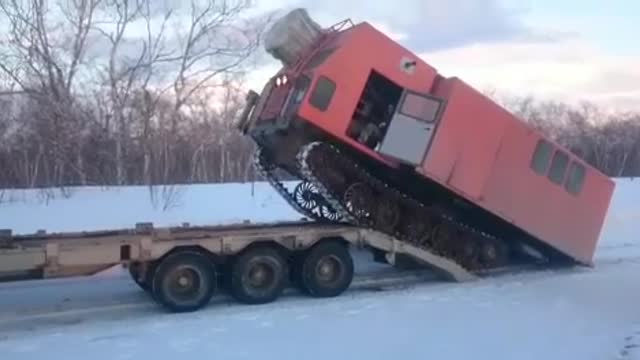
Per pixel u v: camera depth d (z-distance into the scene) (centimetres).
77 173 3538
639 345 891
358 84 1305
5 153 3572
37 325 1042
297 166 1398
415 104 1312
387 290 1299
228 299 1211
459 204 1416
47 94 3509
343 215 1316
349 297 1234
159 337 955
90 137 3556
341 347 895
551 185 1459
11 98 3566
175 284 1120
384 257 1405
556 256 1530
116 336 963
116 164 3566
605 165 8431
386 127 1352
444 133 1316
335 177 1320
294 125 1307
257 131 1435
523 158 1412
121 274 1417
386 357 849
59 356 868
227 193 3123
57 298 1217
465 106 1338
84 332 987
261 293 1180
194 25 3797
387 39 1332
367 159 1352
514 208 1412
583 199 1512
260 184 3794
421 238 1405
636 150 8606
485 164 1362
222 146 4572
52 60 3503
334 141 1326
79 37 3594
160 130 3656
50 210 2448
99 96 3619
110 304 1170
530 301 1182
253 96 1511
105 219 2202
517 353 863
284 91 1364
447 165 1320
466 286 1332
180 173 4012
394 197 1374
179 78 3791
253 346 905
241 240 1177
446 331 973
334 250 1244
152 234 1141
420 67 1351
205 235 1154
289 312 1104
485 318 1053
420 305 1150
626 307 1134
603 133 8719
